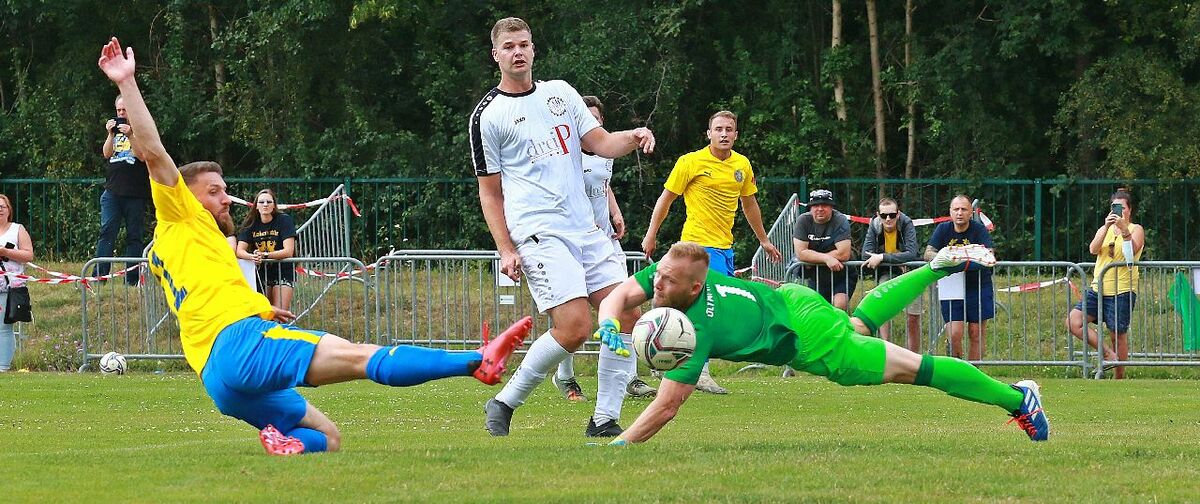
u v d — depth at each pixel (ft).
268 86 137.80
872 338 34.58
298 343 31.96
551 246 40.14
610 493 26.45
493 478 28.32
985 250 34.91
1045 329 82.74
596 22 131.95
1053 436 40.40
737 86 139.23
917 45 135.13
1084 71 130.62
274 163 136.67
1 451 38.40
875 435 41.55
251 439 41.93
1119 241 74.74
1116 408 53.67
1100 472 29.53
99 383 65.00
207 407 54.03
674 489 26.99
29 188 133.80
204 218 33.27
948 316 72.84
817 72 142.00
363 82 140.77
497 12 140.56
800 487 27.32
